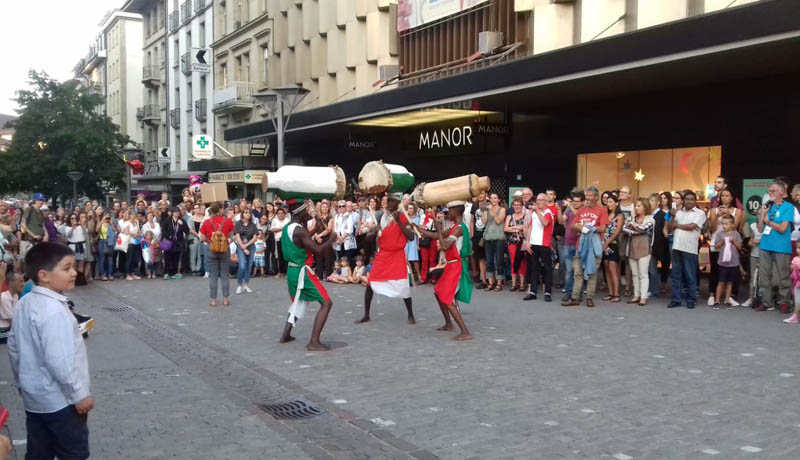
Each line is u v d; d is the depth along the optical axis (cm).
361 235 1512
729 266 1020
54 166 3503
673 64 1123
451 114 1839
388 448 470
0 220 1261
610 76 1245
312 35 2720
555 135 1691
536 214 1119
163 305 1169
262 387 638
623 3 1473
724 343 769
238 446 477
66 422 323
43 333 315
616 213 1133
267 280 1530
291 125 2267
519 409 547
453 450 462
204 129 3944
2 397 607
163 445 480
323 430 514
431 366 694
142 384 642
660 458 438
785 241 945
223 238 1140
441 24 2014
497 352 750
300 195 810
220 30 3684
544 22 1622
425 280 1399
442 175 2091
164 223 1584
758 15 947
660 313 980
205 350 798
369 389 616
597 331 857
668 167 1448
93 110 3734
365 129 2280
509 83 1401
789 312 962
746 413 525
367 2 2319
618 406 549
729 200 1026
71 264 329
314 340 783
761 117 1260
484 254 1316
